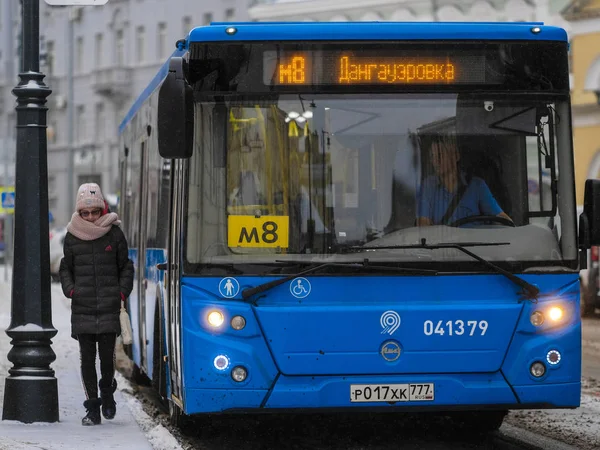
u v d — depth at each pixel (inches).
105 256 533.0
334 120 468.4
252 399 452.4
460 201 468.4
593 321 1188.5
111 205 2474.2
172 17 3592.5
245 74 466.6
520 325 460.8
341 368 454.9
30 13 542.6
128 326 535.2
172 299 498.0
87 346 538.9
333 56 470.3
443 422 579.5
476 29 474.9
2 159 3609.7
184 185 461.4
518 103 474.9
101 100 3841.0
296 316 453.7
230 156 463.8
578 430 550.6
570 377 463.2
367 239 463.2
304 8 3011.8
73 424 543.8
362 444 516.4
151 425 544.4
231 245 459.8
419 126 470.9
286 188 463.8
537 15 2423.7
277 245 461.1
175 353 487.5
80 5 542.9
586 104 2237.9
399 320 456.4
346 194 465.1
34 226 541.3
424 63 473.4
